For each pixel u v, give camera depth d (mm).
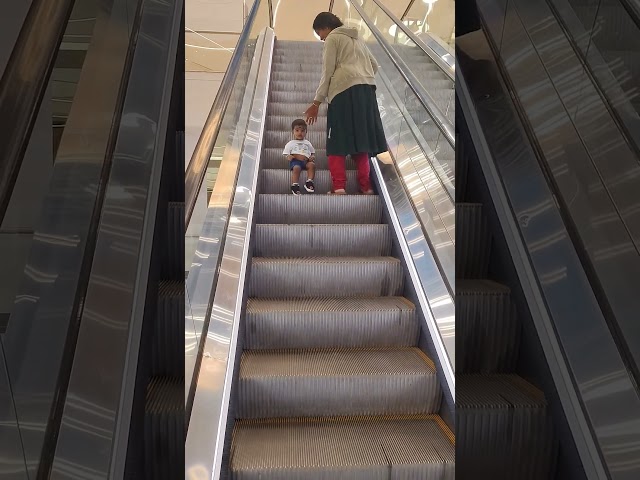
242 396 2539
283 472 2146
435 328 2703
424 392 2596
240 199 3428
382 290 3305
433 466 2188
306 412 2570
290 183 4680
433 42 5379
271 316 2896
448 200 2787
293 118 5820
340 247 3641
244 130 4359
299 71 7539
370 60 4812
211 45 8492
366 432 2451
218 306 2508
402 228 3467
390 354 2846
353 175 4723
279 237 3600
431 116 3098
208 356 2264
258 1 5879
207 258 2598
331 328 2928
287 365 2688
